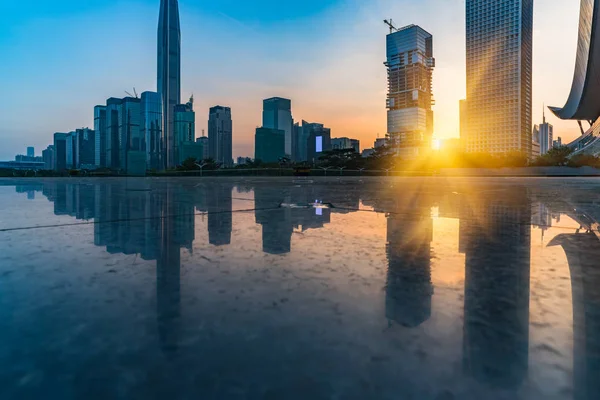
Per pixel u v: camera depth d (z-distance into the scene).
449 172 57.81
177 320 1.55
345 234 3.53
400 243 3.12
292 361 1.23
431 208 5.80
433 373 1.16
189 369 1.19
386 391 1.07
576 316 1.60
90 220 4.40
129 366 1.20
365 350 1.30
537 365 1.21
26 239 3.24
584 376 1.15
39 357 1.25
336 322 1.54
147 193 9.55
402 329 1.47
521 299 1.80
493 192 10.19
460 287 1.98
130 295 1.84
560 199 7.53
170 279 2.10
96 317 1.57
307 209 5.66
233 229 3.79
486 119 165.12
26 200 7.27
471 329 1.48
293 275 2.18
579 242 3.15
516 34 155.62
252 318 1.57
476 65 166.75
